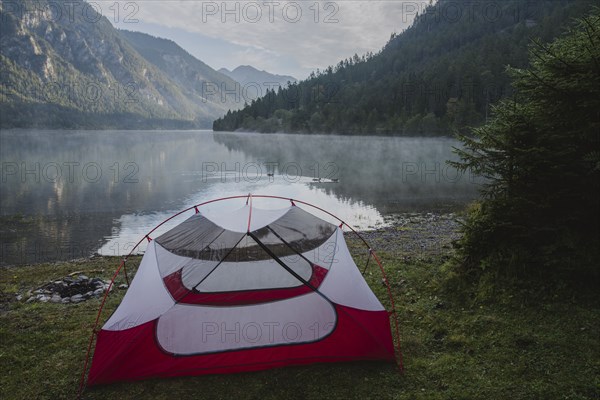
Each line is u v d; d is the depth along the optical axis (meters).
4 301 7.54
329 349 4.73
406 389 4.23
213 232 5.57
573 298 5.35
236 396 4.21
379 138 100.12
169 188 26.66
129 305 4.89
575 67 5.20
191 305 4.77
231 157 54.56
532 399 3.85
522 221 5.96
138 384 4.44
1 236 14.45
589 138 5.30
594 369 4.14
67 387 4.42
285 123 141.88
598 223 5.61
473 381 4.22
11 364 4.91
